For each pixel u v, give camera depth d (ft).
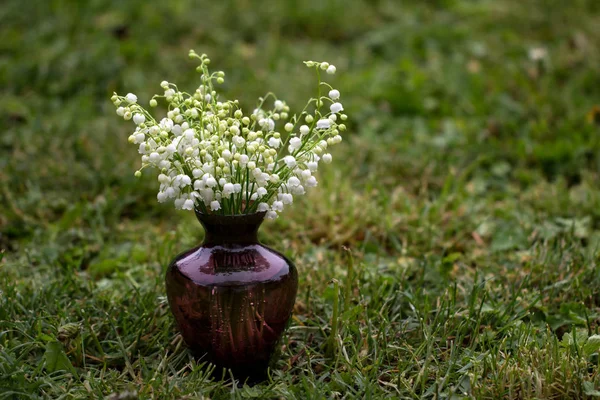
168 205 4.76
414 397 3.60
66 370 3.65
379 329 3.82
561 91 5.90
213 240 3.60
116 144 5.10
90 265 4.26
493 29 7.41
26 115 5.44
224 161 3.47
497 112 5.61
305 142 3.61
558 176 4.98
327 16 7.45
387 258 4.36
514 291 4.03
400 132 5.41
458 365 3.70
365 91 5.96
